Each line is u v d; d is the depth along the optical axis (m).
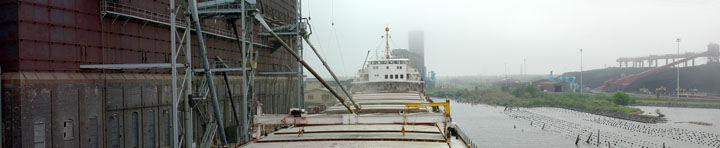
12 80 22.86
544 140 81.75
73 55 26.30
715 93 196.25
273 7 56.78
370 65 73.88
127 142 29.70
